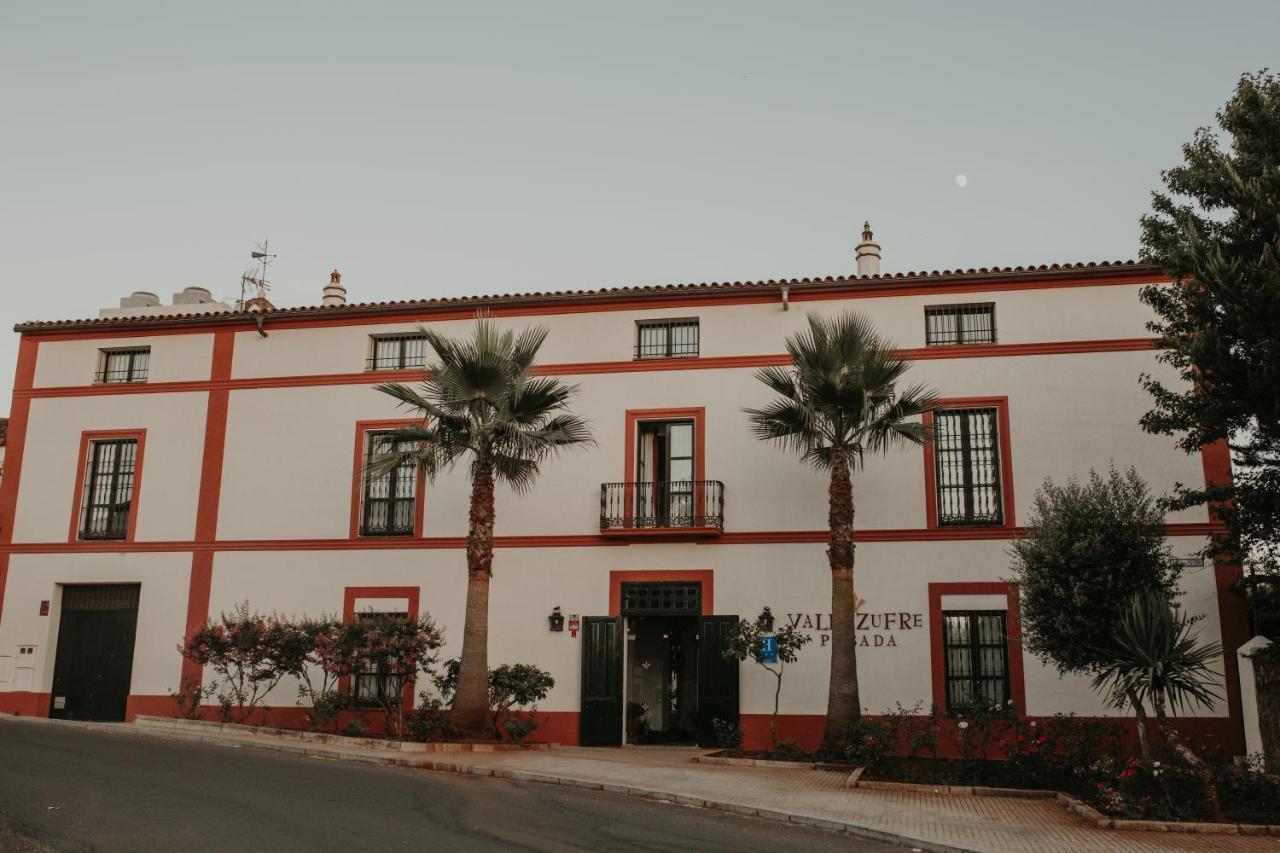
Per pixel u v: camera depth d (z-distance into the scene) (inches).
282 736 682.8
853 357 646.5
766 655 689.0
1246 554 617.9
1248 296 515.8
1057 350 728.3
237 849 348.2
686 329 794.2
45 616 832.3
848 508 650.8
